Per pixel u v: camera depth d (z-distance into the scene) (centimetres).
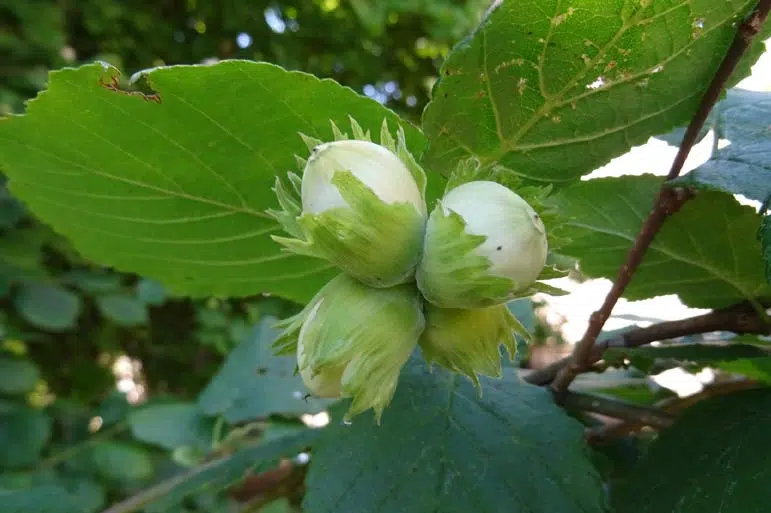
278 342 8
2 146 11
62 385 35
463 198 7
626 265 9
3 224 23
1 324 24
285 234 12
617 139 9
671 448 10
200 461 18
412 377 10
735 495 9
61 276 27
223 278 14
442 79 8
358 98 9
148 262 14
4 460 20
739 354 10
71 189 12
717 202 10
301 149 10
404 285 8
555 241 8
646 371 11
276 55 42
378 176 7
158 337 38
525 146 9
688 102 9
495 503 9
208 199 11
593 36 8
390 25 46
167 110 9
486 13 7
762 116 10
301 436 12
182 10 40
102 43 36
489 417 10
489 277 7
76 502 14
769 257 8
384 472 9
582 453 10
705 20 7
